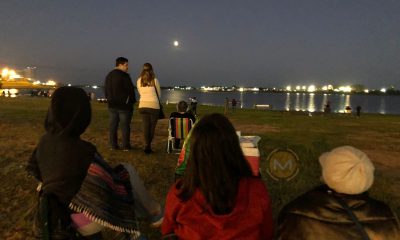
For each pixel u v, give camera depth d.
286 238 2.40
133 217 2.72
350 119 25.81
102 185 2.50
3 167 7.38
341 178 2.27
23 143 10.06
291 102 196.50
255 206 2.35
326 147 9.93
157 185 6.48
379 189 6.36
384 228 2.24
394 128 18.06
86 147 2.54
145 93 8.44
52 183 2.42
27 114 19.00
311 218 2.33
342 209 2.28
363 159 2.32
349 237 2.21
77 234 2.53
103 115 19.61
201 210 2.31
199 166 2.30
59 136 2.52
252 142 4.71
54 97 2.56
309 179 6.76
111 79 8.45
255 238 2.37
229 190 2.28
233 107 35.50
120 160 7.99
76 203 2.40
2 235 4.56
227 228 2.29
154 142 10.73
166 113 24.94
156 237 4.39
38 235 2.50
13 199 5.70
